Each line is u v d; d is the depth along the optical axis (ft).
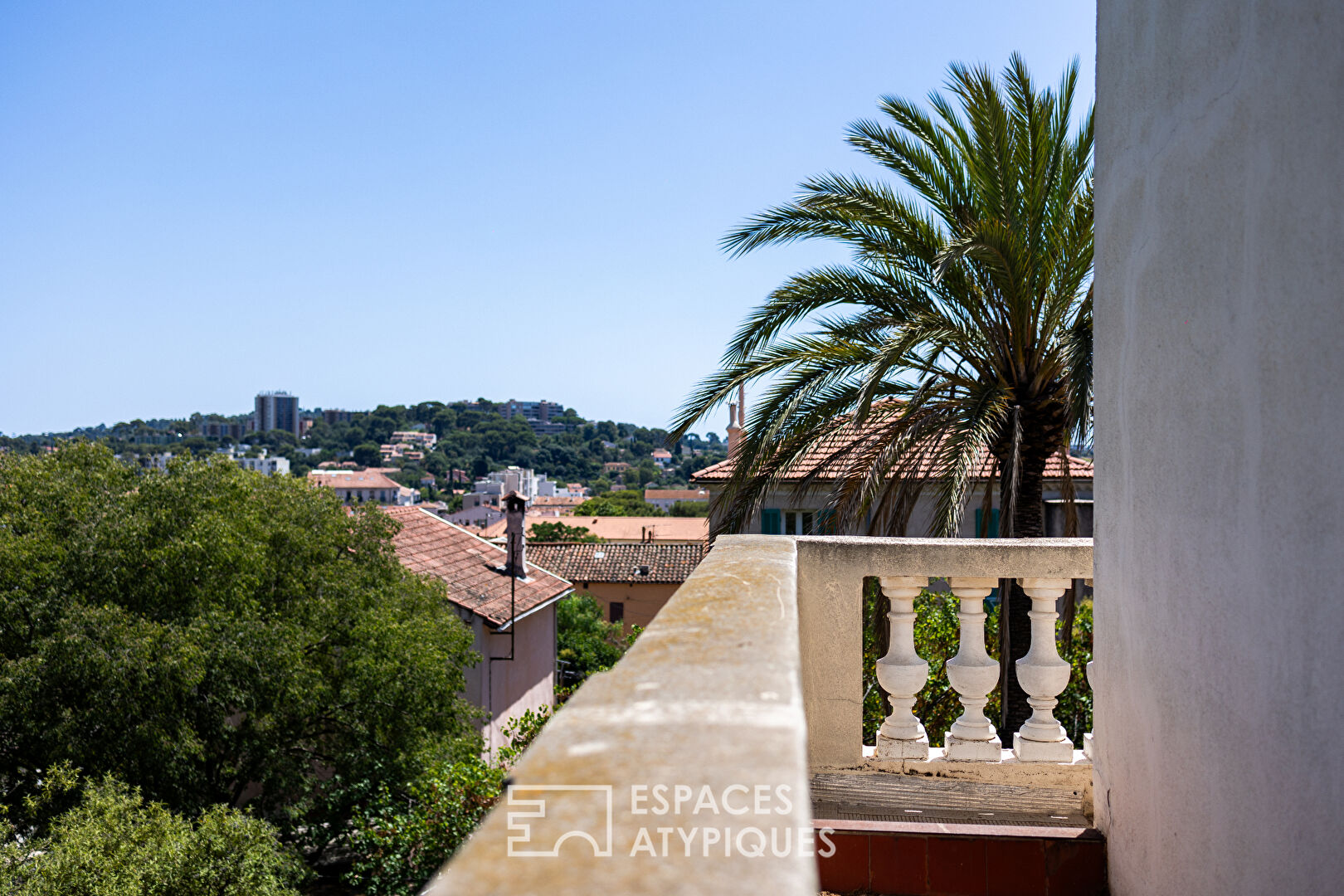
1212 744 7.16
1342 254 5.92
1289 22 6.28
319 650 49.67
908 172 32.68
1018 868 10.21
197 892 32.45
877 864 10.49
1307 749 6.15
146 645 39.37
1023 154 30.48
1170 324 7.80
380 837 34.65
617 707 3.10
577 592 148.46
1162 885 8.08
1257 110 6.55
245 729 44.70
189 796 41.42
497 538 165.48
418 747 48.80
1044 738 12.23
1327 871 6.01
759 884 1.78
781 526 61.72
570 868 1.90
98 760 38.29
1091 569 11.89
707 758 2.53
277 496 51.96
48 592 40.70
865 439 33.86
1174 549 7.77
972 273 30.86
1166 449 7.88
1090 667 10.39
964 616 12.71
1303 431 6.15
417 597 55.06
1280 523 6.34
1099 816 10.09
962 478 27.91
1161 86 7.96
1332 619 5.98
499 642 77.20
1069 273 30.30
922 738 12.62
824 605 12.34
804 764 2.47
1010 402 31.37
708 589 5.99
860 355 30.60
